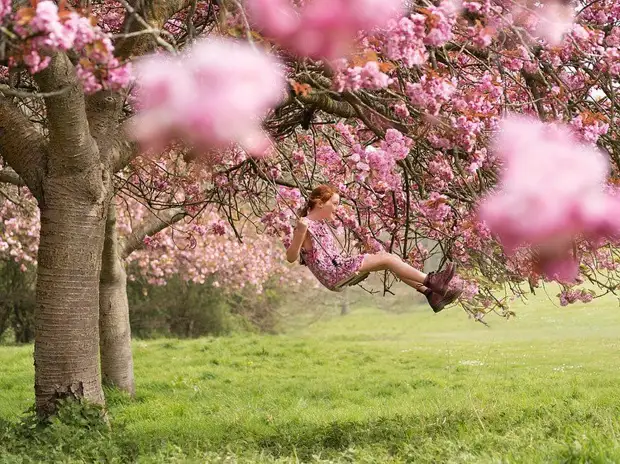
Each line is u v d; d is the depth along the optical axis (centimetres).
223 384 1722
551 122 625
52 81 764
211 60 236
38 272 856
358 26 291
